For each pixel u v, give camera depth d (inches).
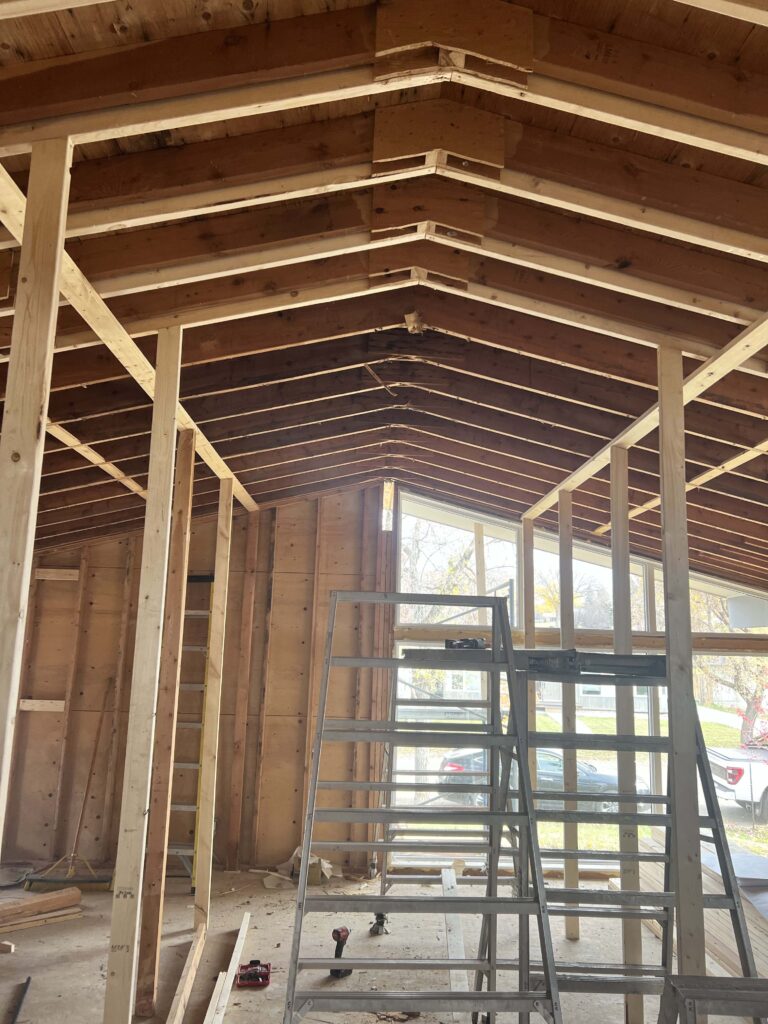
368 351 201.5
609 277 139.0
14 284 132.7
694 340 150.8
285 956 210.1
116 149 122.0
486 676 324.2
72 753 299.1
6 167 117.4
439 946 219.3
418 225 140.2
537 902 116.9
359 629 314.8
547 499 276.1
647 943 230.4
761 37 102.4
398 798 315.0
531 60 105.2
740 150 106.7
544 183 123.4
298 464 292.2
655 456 218.5
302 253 139.5
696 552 306.7
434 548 333.1
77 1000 179.2
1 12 83.6
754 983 105.0
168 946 213.0
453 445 271.0
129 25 103.3
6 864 283.7
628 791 180.2
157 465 144.9
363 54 105.3
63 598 310.8
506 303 157.0
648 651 312.8
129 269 136.0
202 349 179.6
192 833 297.7
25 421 93.0
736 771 321.1
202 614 298.2
